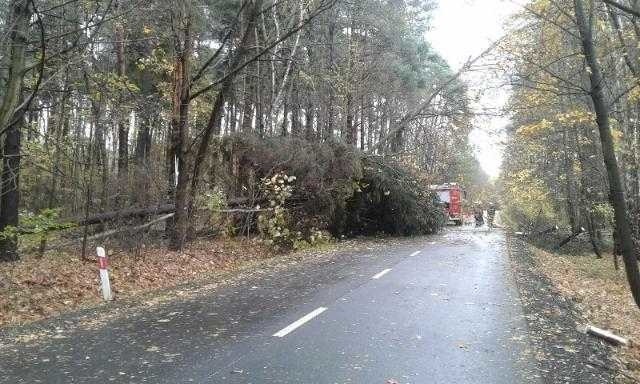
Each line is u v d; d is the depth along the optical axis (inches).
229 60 904.3
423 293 458.9
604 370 271.1
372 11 1262.3
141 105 764.6
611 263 967.6
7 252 529.7
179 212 667.4
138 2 496.1
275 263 682.2
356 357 272.2
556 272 743.1
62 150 647.1
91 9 532.7
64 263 526.3
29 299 407.2
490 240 1085.8
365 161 1046.4
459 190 1866.4
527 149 1099.3
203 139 688.4
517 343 304.2
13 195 546.3
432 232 1234.6
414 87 1541.6
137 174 682.8
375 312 380.8
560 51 534.0
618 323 421.1
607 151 346.6
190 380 236.2
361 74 1184.8
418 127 1761.8
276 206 800.3
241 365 258.2
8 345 296.5
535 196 1192.8
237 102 1214.9
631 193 783.7
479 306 405.7
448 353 281.1
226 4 937.5
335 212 991.0
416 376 244.2
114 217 619.5
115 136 898.7
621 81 630.5
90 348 288.7
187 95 667.4
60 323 349.4
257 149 824.3
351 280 532.4
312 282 521.7
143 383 232.4
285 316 367.9
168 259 612.1
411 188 1128.2
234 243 788.6
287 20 858.8
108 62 783.7
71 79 596.1
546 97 579.5
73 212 641.6
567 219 1344.7
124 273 528.7
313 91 1189.1
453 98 1116.5
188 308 397.7
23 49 393.4
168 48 833.5
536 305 422.6
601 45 532.1
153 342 300.7
